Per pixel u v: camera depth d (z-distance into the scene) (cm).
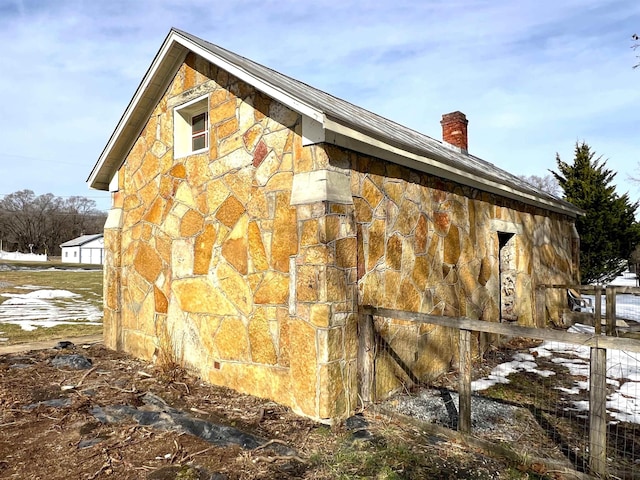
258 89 433
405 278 520
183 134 591
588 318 966
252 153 478
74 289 1931
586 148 1673
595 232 1579
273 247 452
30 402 454
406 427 389
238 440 358
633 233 1559
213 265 521
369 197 465
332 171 412
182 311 562
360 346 431
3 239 7388
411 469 314
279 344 446
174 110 588
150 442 362
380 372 472
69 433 380
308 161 418
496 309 739
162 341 593
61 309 1264
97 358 634
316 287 399
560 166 1731
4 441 365
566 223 1123
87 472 313
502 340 765
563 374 581
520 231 840
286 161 442
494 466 322
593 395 293
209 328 523
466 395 357
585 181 1620
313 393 400
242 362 484
